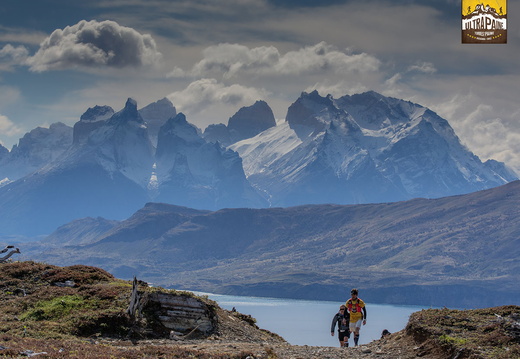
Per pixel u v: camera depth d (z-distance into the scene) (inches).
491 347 2071.9
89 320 2613.2
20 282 3218.5
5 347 2016.5
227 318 3075.8
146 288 2970.0
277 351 2347.4
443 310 2418.8
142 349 2118.6
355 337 2628.0
